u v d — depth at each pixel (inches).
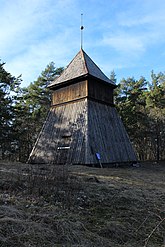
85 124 697.6
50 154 735.7
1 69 1085.8
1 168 414.9
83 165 634.2
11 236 151.9
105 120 777.6
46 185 268.7
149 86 1504.7
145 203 272.8
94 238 171.6
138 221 217.6
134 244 175.3
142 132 1314.0
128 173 560.7
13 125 1123.3
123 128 847.7
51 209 211.0
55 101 848.3
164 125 1243.2
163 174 624.4
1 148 1206.9
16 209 196.2
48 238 158.4
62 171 358.6
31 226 167.5
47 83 1437.0
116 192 301.6
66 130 741.3
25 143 1343.5
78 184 299.3
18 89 1221.7
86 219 206.2
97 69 856.3
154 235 194.9
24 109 1307.8
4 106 1061.8
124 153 784.9
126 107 1312.7
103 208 238.5
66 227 175.0
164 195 323.3
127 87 1494.8
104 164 681.0
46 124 823.1
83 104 743.1
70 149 690.2
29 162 775.1
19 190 254.7
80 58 853.8
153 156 1428.4
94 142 685.3
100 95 804.0
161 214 243.4
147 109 1330.0
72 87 798.5
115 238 181.5
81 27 916.0
